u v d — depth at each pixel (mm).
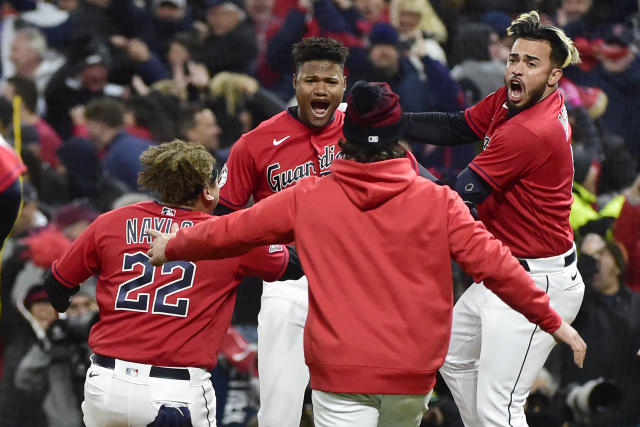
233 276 12812
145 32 31266
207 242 11039
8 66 31172
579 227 21828
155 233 11461
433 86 26219
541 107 13125
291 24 28516
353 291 10828
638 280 22500
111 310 12547
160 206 12836
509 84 13125
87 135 27344
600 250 21281
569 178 13367
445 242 10844
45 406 20031
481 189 13062
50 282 12969
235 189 14273
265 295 14586
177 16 31484
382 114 10805
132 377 12383
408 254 10797
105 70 29812
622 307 21250
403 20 28953
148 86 30016
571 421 19688
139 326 12422
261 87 28156
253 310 21312
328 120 13992
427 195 10898
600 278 21234
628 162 26141
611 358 20969
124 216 12781
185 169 12625
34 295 21094
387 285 10789
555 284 13477
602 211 23500
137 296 12453
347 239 10859
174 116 26953
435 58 26766
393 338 10750
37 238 22375
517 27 13070
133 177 25781
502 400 13484
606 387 19375
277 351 14328
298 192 11047
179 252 11203
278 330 14328
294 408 14438
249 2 31891
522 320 13242
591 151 25781
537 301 10820
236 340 20516
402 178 10875
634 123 28781
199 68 28922
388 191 10781
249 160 14141
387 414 11195
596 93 28281
